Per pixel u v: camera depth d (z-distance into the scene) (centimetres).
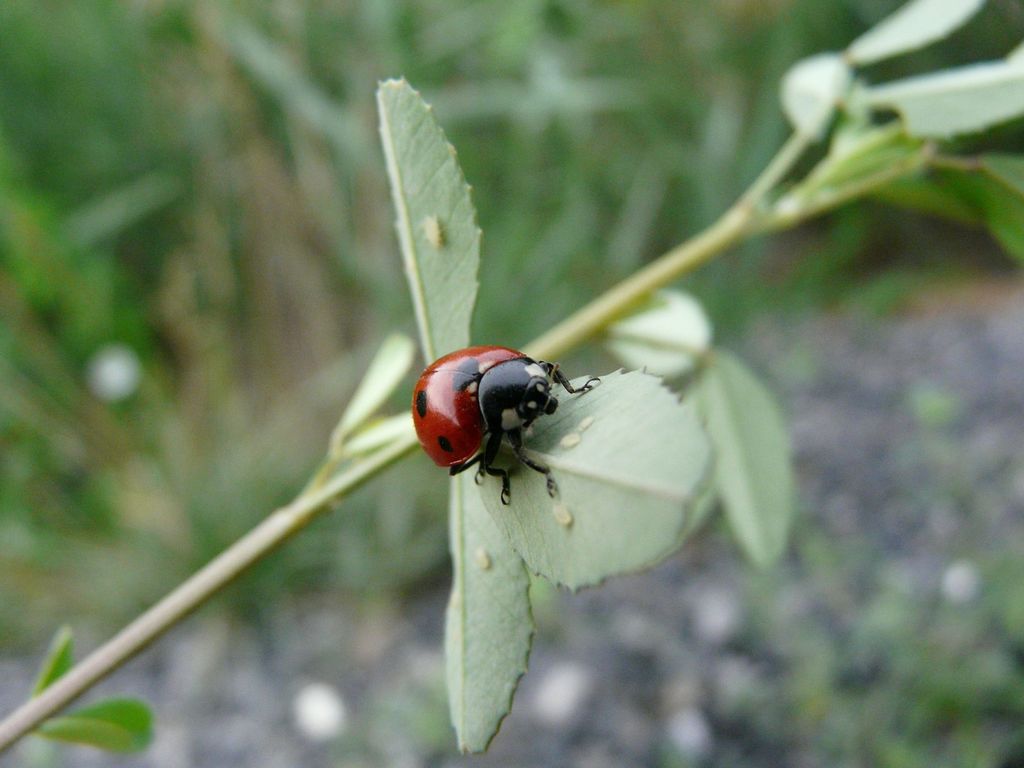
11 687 24
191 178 30
